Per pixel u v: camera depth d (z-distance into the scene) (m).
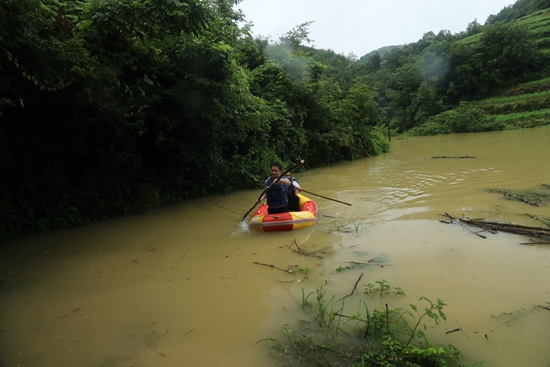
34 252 4.59
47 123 5.47
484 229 4.51
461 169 9.62
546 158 10.41
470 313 2.65
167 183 7.27
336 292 3.13
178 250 4.53
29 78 4.31
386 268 3.57
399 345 2.20
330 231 5.03
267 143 10.16
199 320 2.80
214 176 8.04
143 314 2.95
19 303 3.24
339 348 2.33
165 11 5.15
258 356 2.31
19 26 4.16
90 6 5.28
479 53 44.84
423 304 2.82
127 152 6.16
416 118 44.41
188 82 6.43
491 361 2.12
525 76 43.69
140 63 6.18
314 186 8.77
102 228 5.60
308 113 13.04
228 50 6.99
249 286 3.37
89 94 5.03
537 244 3.91
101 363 2.32
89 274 3.86
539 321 2.50
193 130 7.14
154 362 2.30
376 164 12.64
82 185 5.93
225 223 5.82
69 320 2.90
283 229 5.18
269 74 12.45
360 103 16.84
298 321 2.70
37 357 2.42
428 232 4.59
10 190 5.17
